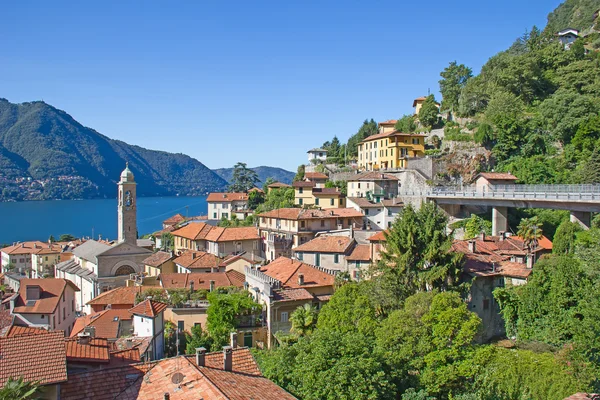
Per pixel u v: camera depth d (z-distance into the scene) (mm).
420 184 113938
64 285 70688
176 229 123625
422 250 59000
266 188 157625
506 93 130875
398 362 44156
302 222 95938
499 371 43125
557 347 50844
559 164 107500
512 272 59500
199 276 74688
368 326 50125
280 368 40281
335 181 135750
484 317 58500
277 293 60750
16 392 25547
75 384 30719
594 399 36406
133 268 98562
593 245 60906
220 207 153250
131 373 32281
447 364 44031
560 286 52531
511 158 116375
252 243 104250
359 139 177125
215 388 28609
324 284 66062
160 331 55125
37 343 31281
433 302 47469
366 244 80562
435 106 148625
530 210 91625
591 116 112188
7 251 150875
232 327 57562
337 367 37531
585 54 146000
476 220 92438
